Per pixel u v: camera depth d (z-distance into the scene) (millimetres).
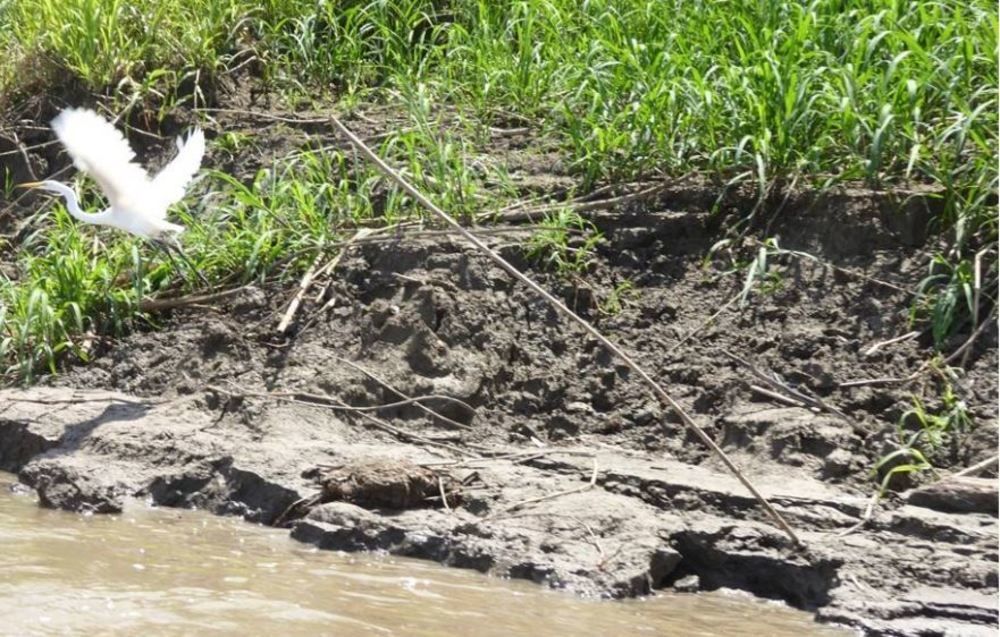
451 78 12875
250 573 7059
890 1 10898
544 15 13047
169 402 9555
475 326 9797
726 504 7777
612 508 7656
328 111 12992
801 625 6754
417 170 10945
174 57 13469
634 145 10953
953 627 6547
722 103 10820
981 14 10453
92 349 10539
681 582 7320
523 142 11914
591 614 6695
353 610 6535
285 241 10867
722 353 9453
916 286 9531
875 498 7812
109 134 8148
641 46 11531
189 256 10984
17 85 13734
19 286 11164
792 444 8461
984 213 9578
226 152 12562
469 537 7512
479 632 6316
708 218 10383
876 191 10070
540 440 9148
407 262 10336
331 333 10039
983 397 8719
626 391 9406
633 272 10258
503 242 10430
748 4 11859
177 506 8422
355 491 7945
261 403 9250
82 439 9039
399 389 9430
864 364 9156
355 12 13961
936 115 10484
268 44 13820
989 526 7492
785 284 9820
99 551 7328
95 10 13438
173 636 6055
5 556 7113
